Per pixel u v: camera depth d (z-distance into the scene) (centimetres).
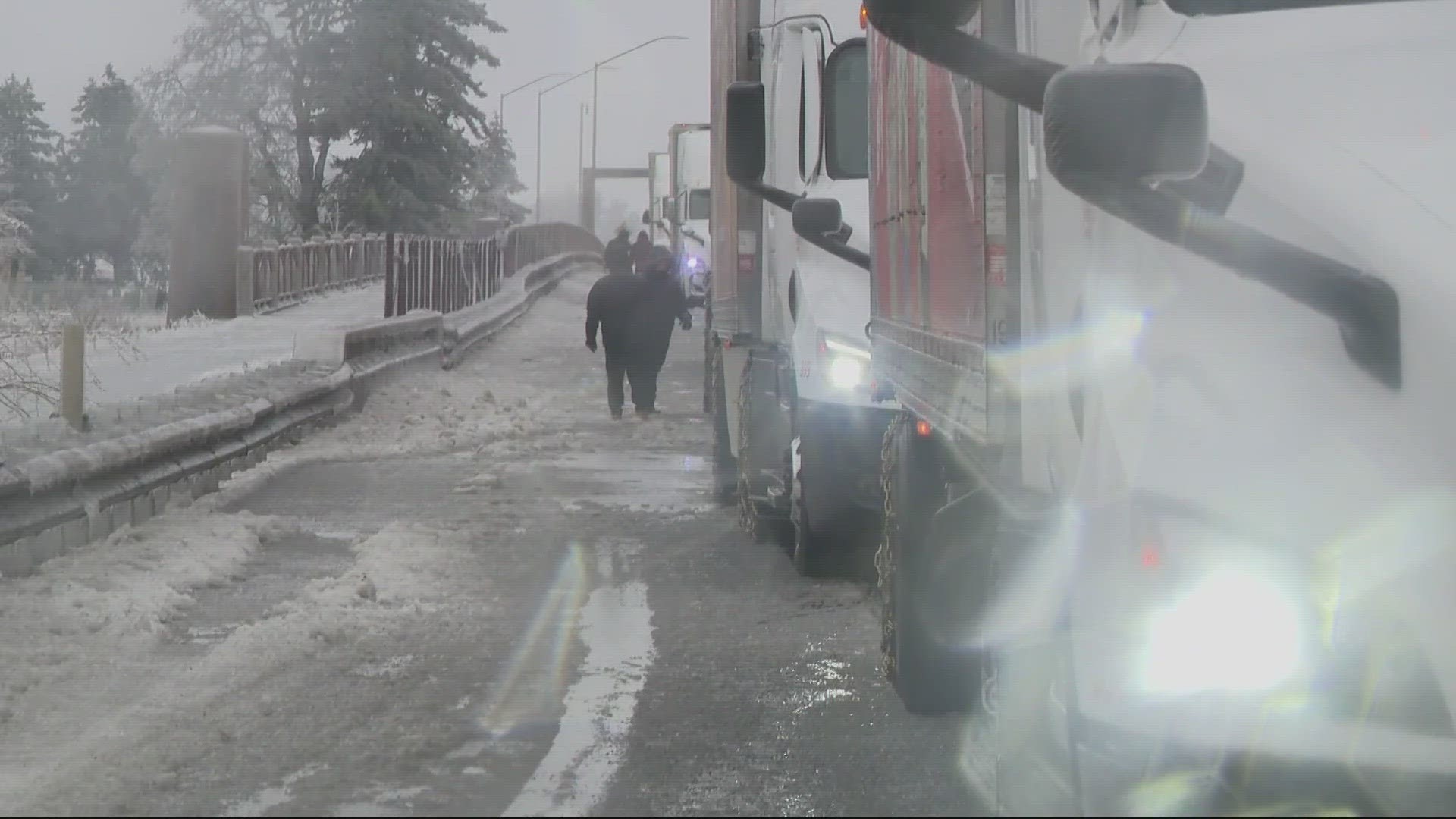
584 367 2995
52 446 1077
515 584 1024
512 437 1897
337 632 852
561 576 1051
